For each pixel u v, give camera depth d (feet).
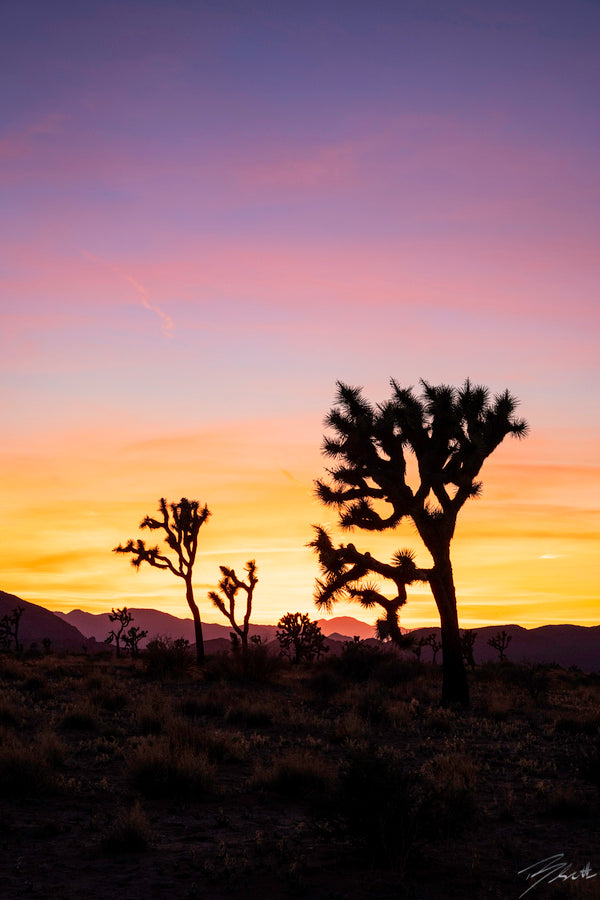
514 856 26.32
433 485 81.35
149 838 27.40
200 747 45.21
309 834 28.84
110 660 135.95
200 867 24.52
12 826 29.01
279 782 36.70
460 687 77.30
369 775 26.12
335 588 75.46
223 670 97.71
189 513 137.69
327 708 73.41
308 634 151.94
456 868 24.91
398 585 75.72
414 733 57.93
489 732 59.06
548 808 33.78
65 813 31.65
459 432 78.64
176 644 111.04
